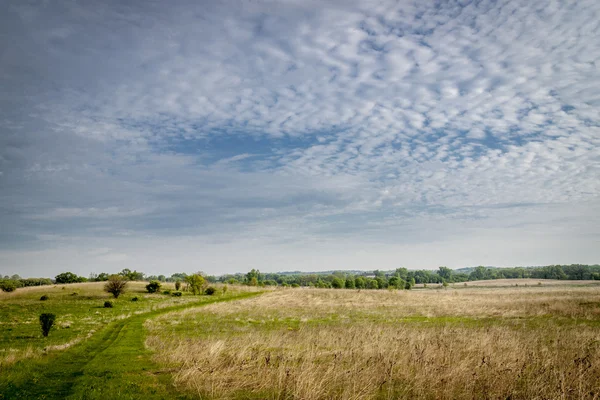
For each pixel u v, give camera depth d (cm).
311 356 1443
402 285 12825
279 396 1043
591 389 982
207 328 2736
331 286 12094
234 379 1213
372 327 2403
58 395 1174
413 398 1010
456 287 14262
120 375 1352
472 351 1452
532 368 1216
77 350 1912
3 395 1173
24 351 1862
